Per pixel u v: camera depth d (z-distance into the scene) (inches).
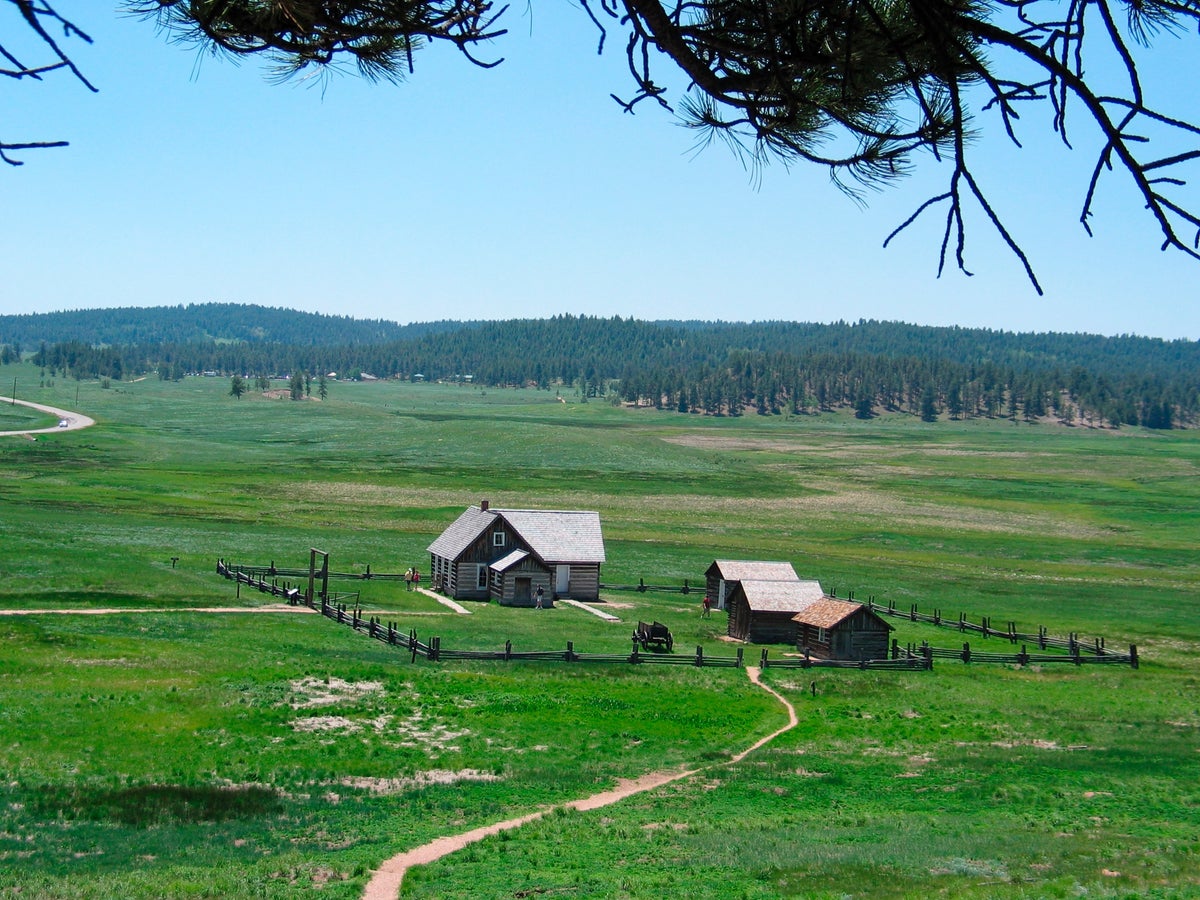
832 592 3380.9
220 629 2258.9
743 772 1496.1
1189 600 3476.9
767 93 226.5
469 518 3284.9
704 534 4633.4
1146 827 1192.2
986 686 2210.9
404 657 2126.0
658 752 1626.5
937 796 1376.7
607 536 4411.9
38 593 2452.0
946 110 198.1
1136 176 166.7
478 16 223.1
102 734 1478.8
